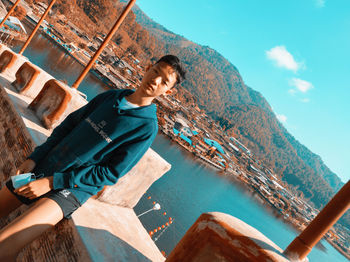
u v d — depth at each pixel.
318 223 0.93
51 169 1.15
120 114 1.10
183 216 37.06
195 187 58.94
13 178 1.10
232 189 91.56
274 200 124.50
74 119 1.30
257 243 0.77
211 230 0.81
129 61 141.88
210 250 0.78
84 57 98.62
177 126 106.94
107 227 1.37
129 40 177.00
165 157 67.56
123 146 1.11
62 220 1.18
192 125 131.75
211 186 71.50
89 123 1.15
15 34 50.50
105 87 85.06
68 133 1.30
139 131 1.10
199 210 43.66
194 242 0.84
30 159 1.21
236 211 62.81
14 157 1.76
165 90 1.11
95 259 0.99
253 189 127.06
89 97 61.50
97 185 1.09
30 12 88.44
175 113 123.88
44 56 64.75
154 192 39.31
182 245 0.88
